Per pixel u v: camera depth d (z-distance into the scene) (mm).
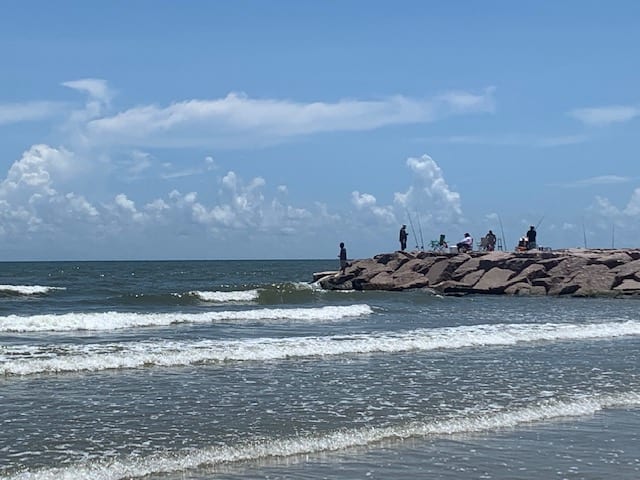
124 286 46906
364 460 9641
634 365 16906
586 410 12531
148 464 9258
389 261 45625
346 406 12391
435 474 9125
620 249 46031
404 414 11906
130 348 17531
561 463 9617
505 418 11820
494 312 29406
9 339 19688
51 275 70000
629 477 9078
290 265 136500
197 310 29203
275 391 13492
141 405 12227
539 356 18125
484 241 49031
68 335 20766
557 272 40594
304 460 9609
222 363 16359
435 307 31625
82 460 9328
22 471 8859
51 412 11648
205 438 10391
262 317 26188
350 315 27609
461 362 17016
